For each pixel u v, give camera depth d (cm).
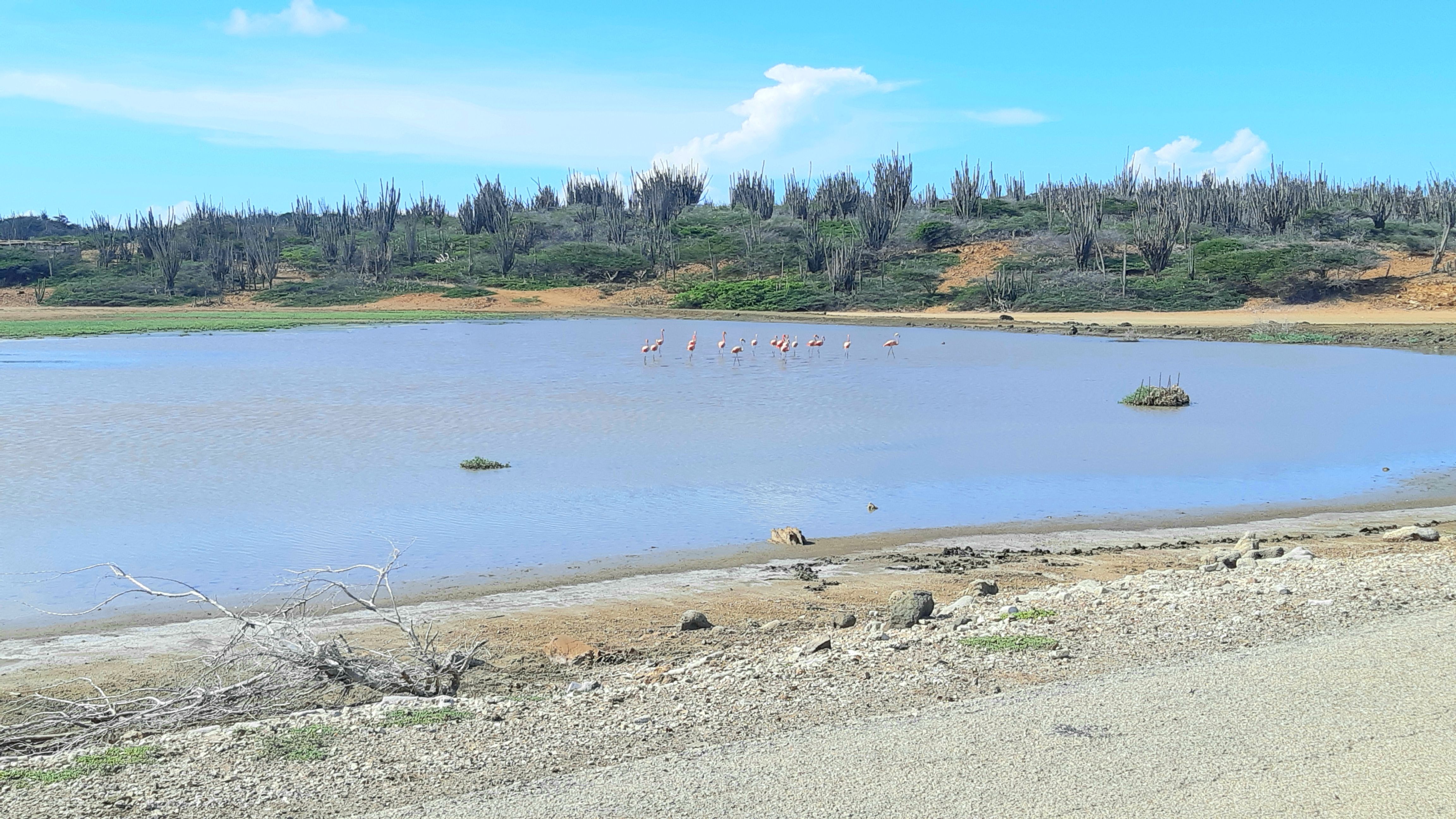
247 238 11606
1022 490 1955
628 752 700
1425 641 882
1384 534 1581
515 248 11212
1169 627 973
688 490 1938
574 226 12425
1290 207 10738
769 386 3678
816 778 642
